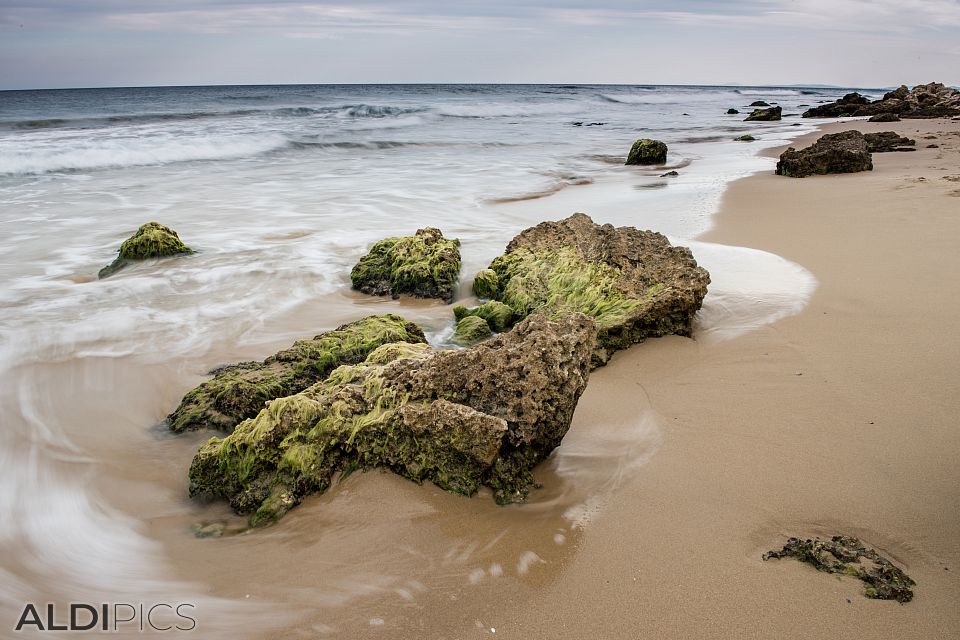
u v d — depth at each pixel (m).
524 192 18.20
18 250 12.40
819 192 15.30
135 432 6.26
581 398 6.41
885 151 23.09
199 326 8.86
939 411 5.55
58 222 14.48
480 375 5.14
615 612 3.75
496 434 4.73
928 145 23.81
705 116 53.78
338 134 32.09
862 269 9.32
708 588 3.88
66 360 7.77
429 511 4.71
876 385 6.07
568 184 19.67
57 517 4.98
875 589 3.73
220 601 4.02
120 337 8.45
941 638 3.42
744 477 4.89
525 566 4.15
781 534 4.29
